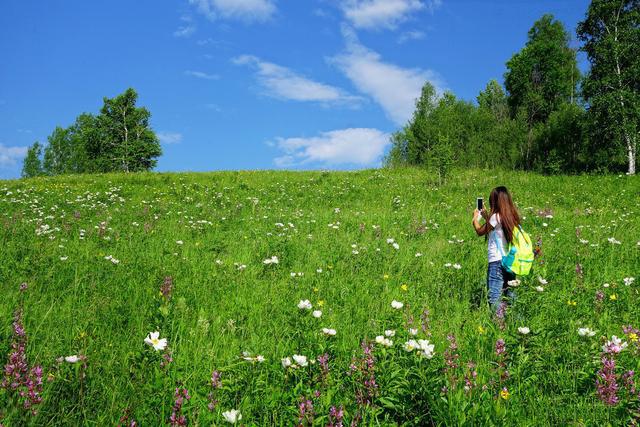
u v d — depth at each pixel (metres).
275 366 3.28
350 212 16.00
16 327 3.53
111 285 6.47
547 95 56.06
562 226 12.61
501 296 5.52
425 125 51.88
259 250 9.32
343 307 5.62
